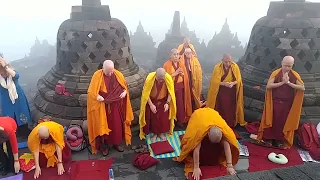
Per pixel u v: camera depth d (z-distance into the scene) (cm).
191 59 798
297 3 775
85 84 757
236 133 773
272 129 694
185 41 888
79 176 582
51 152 598
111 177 591
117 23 803
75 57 768
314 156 654
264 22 823
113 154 683
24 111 723
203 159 590
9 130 554
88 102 628
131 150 702
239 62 925
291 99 655
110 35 769
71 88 756
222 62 736
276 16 809
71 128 691
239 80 738
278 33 779
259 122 777
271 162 643
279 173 353
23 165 610
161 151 676
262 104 786
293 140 730
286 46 766
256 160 652
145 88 679
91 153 686
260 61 831
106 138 659
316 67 769
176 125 823
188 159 607
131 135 731
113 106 638
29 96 1149
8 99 691
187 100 797
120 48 795
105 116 632
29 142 570
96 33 754
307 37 758
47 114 768
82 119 743
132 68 830
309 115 743
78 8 770
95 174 591
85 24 758
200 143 554
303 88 627
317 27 757
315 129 694
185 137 581
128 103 666
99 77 620
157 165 634
